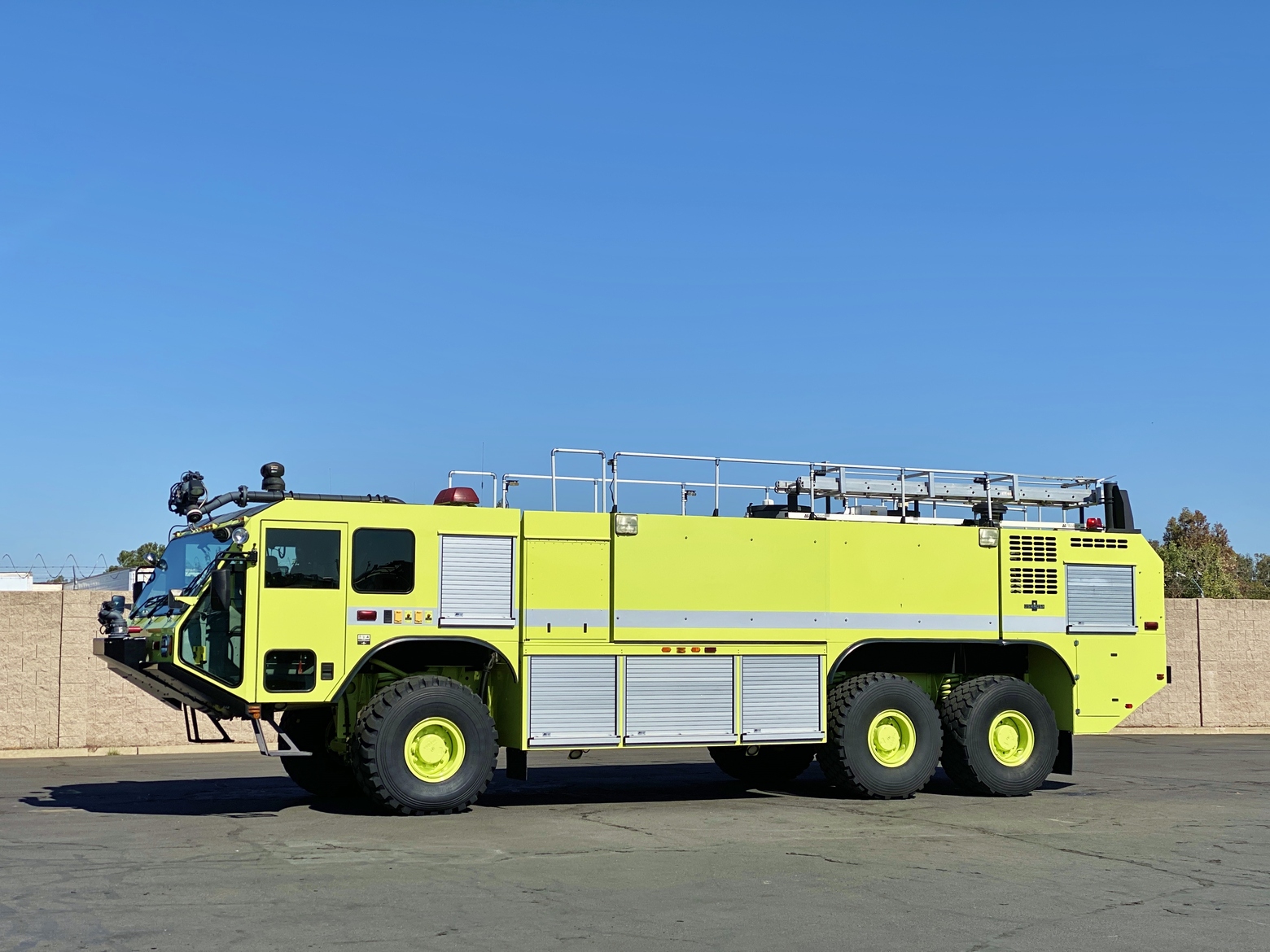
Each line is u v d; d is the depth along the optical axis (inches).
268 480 500.1
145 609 510.6
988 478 619.2
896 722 550.9
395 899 323.3
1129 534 613.3
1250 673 1000.2
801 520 551.5
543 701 502.6
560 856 389.4
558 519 512.1
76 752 733.3
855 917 311.7
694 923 303.0
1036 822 479.2
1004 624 581.6
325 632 474.3
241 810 492.1
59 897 321.4
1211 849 419.2
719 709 528.4
